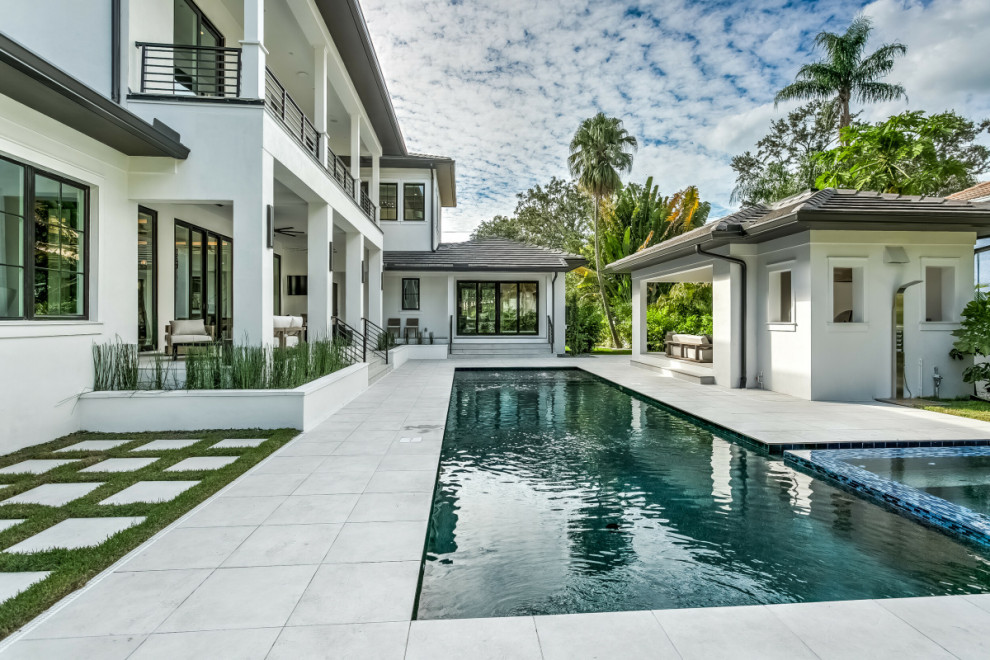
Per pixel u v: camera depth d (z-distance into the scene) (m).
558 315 17.91
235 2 9.28
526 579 3.03
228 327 11.30
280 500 3.88
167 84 7.58
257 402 6.19
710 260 11.02
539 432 6.91
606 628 2.29
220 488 4.14
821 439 5.87
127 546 3.01
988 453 5.43
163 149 6.29
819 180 11.88
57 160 5.46
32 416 5.30
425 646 2.14
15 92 4.65
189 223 9.72
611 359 16.73
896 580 2.98
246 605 2.43
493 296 18.84
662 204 23.38
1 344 4.90
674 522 3.89
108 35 6.28
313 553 2.99
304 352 7.60
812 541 3.54
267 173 6.85
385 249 18.48
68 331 5.71
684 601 2.78
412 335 18.31
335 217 10.41
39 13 5.50
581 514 4.06
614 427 7.23
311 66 10.91
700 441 6.39
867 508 4.15
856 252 8.66
